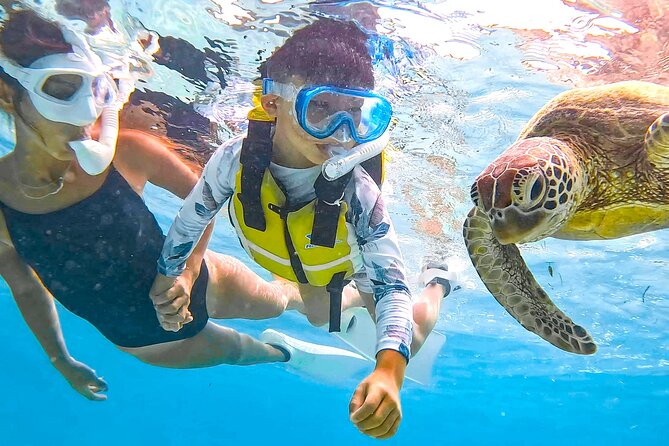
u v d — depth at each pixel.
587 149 0.77
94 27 0.96
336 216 0.82
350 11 0.95
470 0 0.94
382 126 0.76
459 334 3.06
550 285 2.28
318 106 0.73
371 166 0.87
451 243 1.97
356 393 0.61
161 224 2.24
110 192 1.03
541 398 4.86
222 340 1.30
